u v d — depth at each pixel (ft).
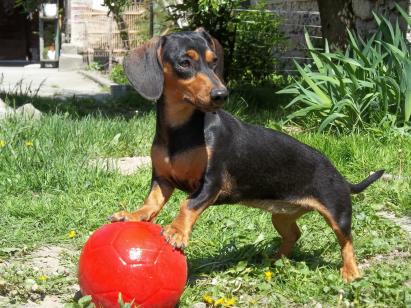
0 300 13.91
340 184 14.80
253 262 15.98
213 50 13.76
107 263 12.00
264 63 45.91
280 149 14.40
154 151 13.78
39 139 25.71
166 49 13.32
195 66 13.09
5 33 88.12
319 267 15.71
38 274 15.12
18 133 26.00
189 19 41.42
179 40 13.26
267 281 14.57
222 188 13.92
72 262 16.01
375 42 32.07
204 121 13.47
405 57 28.73
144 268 11.94
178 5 40.34
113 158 26.32
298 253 16.61
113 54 69.67
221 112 14.01
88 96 46.88
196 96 12.87
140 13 66.95
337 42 36.73
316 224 18.67
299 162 14.58
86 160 23.71
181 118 13.30
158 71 13.41
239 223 18.54
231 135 13.82
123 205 19.69
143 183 21.63
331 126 29.71
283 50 54.85
